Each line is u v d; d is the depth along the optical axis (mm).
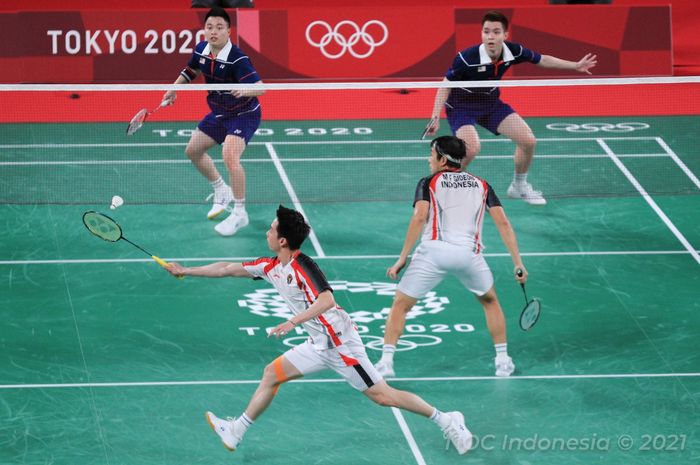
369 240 37312
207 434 25516
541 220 39250
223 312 32188
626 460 24531
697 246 37094
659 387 27984
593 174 43375
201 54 37000
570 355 29750
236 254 35969
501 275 34750
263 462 24312
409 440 25344
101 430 25578
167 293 33312
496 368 28641
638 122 49500
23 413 26234
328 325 23406
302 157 45219
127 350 29719
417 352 29922
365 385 23969
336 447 25000
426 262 27703
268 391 24094
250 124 37344
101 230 24266
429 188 27531
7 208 39438
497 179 42969
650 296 33312
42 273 34469
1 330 30656
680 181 42594
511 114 38562
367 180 42625
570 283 34188
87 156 44969
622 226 38719
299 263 23250
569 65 38281
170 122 49594
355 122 49656
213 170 38625
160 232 37781
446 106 38219
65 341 30141
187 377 28328
